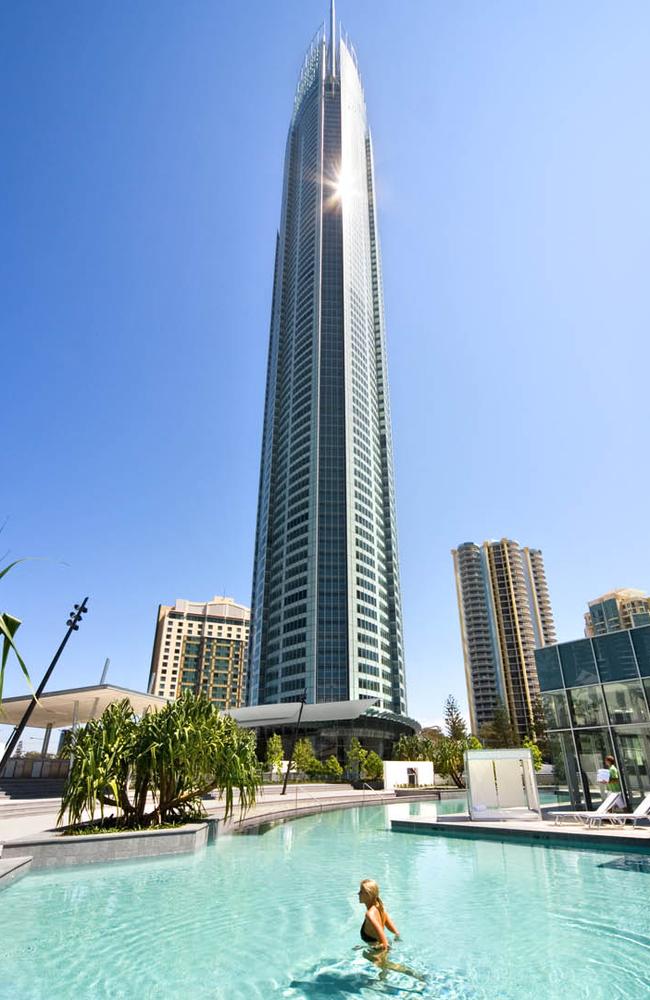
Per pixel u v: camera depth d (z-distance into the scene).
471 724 164.75
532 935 7.66
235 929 8.05
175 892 10.19
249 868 12.73
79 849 12.04
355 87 179.75
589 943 7.28
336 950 7.17
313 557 108.12
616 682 21.03
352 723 82.31
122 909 8.95
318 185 152.75
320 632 100.50
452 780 44.84
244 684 181.88
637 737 20.00
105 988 5.86
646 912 8.77
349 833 19.66
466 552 185.12
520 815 19.33
